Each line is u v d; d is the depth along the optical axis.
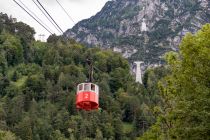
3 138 116.38
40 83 194.62
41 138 153.75
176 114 29.38
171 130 32.66
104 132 169.12
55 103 183.75
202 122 27.72
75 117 168.75
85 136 160.38
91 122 167.75
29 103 179.75
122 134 173.50
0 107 168.12
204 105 28.03
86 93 46.22
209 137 28.02
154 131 39.97
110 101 191.00
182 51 31.11
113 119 177.88
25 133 148.25
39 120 160.00
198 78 29.52
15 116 165.25
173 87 32.97
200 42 30.52
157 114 38.41
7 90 198.12
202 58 29.58
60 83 196.62
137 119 181.50
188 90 29.75
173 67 32.91
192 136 28.48
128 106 194.12
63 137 153.62
